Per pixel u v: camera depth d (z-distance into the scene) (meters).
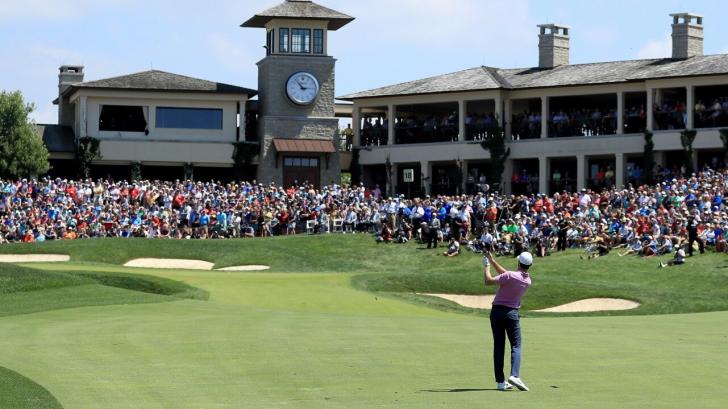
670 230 63.78
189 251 73.06
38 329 35.66
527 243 67.50
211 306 44.59
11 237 74.94
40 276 51.03
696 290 56.19
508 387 25.03
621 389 24.78
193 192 83.00
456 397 23.91
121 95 97.12
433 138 96.75
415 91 97.56
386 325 37.53
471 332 35.25
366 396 24.05
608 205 71.88
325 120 100.12
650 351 30.67
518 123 94.25
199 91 98.19
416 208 76.31
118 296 47.16
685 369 27.45
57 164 98.81
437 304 52.16
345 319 39.78
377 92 99.75
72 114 102.81
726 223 61.84
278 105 99.69
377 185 94.25
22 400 22.98
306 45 100.44
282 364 28.14
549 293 53.25
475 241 71.31
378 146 99.00
